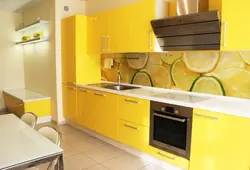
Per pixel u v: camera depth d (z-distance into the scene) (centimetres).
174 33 248
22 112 427
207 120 208
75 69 376
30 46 512
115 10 317
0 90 539
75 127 407
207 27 217
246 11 193
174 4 280
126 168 257
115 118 306
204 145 212
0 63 530
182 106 227
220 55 249
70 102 399
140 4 280
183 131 229
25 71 561
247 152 184
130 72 361
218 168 204
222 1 207
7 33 532
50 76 430
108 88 330
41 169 249
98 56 407
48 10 416
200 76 269
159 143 253
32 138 163
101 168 257
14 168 121
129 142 289
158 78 319
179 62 290
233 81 241
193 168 223
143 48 283
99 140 346
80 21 373
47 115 443
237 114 187
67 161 273
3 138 162
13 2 436
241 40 198
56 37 400
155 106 253
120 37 313
